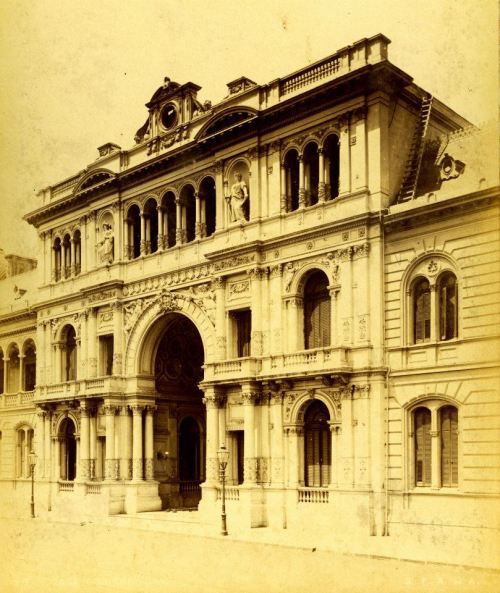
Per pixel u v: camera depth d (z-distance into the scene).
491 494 33.47
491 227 34.88
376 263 38.19
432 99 41.00
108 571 34.34
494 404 33.97
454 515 34.34
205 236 47.41
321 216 40.47
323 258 40.12
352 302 38.59
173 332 52.41
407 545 34.56
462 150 38.09
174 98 49.88
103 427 52.50
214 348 45.06
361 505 36.72
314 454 40.22
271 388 41.16
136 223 52.97
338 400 38.59
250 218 43.59
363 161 39.00
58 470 55.91
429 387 35.94
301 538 37.19
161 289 49.12
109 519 48.69
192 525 42.72
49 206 58.03
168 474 51.78
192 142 46.88
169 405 52.56
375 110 38.88
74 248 57.41
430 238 36.84
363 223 38.38
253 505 40.41
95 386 52.03
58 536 43.88
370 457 37.09
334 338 39.16
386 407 37.31
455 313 36.22
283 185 42.56
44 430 57.31
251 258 42.84
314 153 42.09
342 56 40.06
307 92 40.50
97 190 53.88
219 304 44.47
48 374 58.12
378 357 37.53
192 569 33.50
